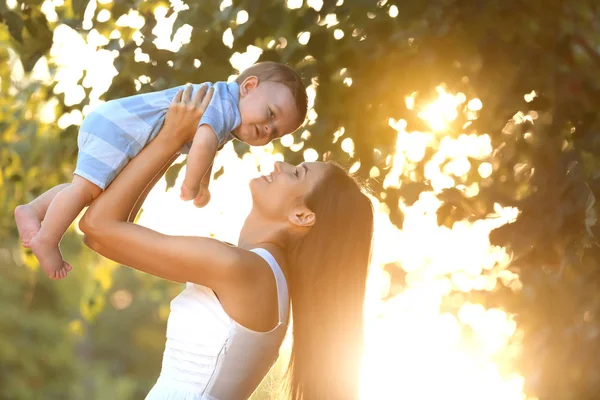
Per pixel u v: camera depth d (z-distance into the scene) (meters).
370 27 6.57
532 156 7.04
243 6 6.67
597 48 7.79
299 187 4.07
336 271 4.11
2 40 8.73
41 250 3.85
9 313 24.11
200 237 3.73
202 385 3.69
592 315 6.53
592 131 6.56
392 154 7.17
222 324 3.70
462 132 7.44
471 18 6.62
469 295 8.06
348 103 6.88
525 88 6.68
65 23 7.25
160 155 3.87
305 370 4.07
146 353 32.41
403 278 8.22
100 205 3.77
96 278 9.94
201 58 6.88
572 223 6.30
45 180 9.30
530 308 6.98
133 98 3.95
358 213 4.17
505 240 6.53
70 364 24.97
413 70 6.68
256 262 3.79
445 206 7.10
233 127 4.05
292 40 7.04
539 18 6.84
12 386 23.55
